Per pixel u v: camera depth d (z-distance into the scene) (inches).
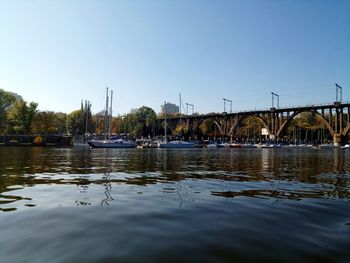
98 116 4825.3
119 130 5418.3
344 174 640.4
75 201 324.5
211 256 171.8
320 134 4461.1
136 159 1171.3
